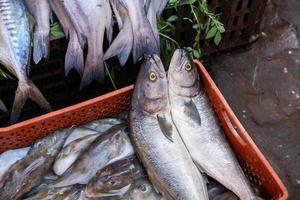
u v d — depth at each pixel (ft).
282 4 4.25
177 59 2.91
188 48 3.42
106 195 2.69
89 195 2.68
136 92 2.89
